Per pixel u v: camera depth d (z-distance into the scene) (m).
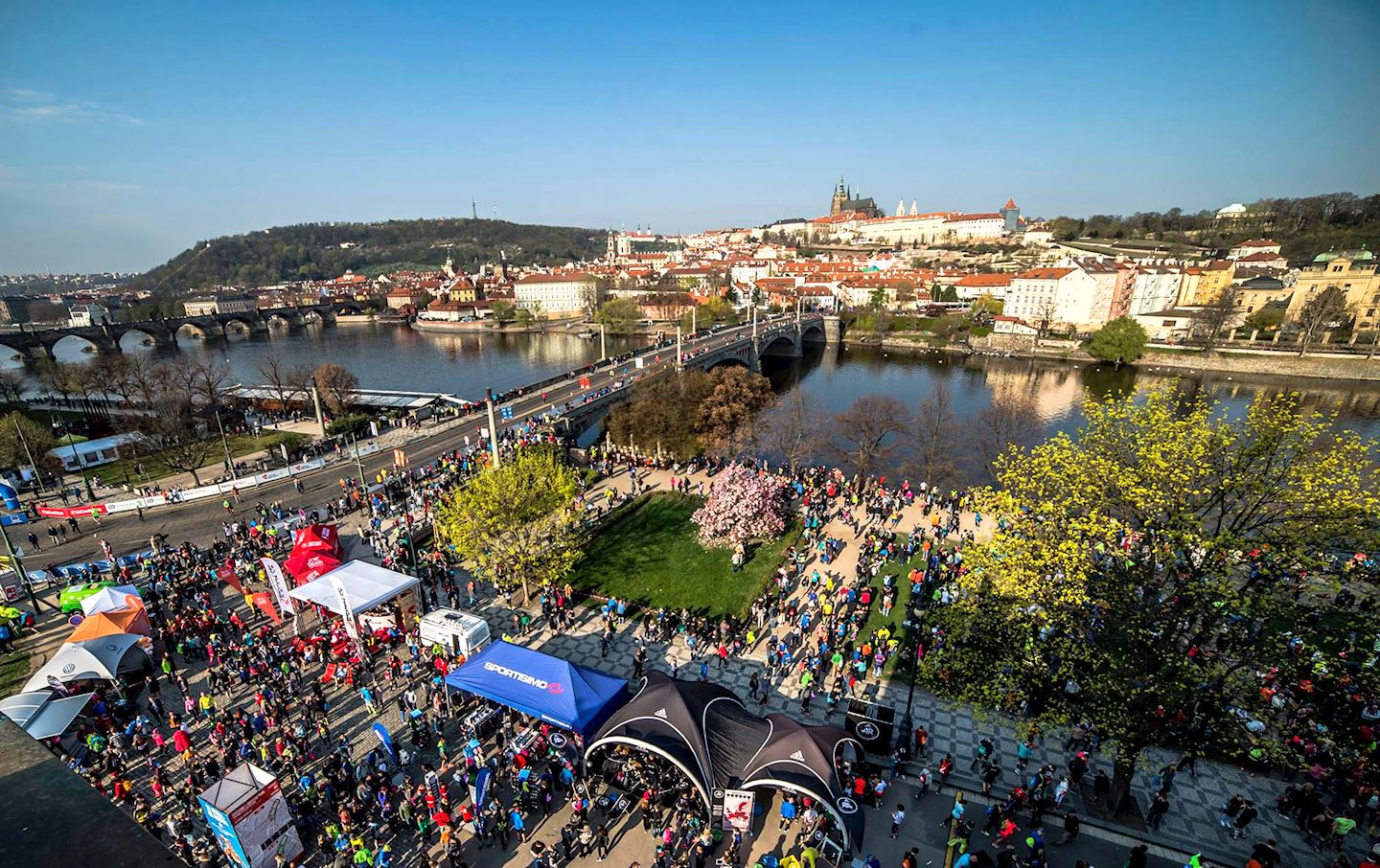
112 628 34.94
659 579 48.09
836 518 57.44
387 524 55.84
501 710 32.31
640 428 76.31
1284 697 30.64
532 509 44.44
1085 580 27.97
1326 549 26.45
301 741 30.39
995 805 27.48
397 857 25.53
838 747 27.44
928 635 39.00
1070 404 115.19
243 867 23.62
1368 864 22.75
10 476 72.69
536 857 24.72
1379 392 122.31
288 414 109.69
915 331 192.00
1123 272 185.00
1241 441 29.12
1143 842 26.66
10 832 3.60
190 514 59.91
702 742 26.83
